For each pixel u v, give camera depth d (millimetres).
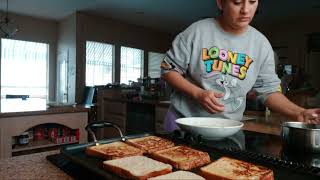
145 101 3340
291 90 2295
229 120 881
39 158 677
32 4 4355
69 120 1890
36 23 5254
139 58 6133
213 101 810
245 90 981
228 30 935
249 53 957
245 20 851
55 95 5559
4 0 4133
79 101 4910
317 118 829
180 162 590
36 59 5309
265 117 1656
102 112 4078
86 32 5066
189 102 990
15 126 1629
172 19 5352
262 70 1007
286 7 4113
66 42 5219
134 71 6027
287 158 658
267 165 600
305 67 4887
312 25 4855
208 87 961
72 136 1905
